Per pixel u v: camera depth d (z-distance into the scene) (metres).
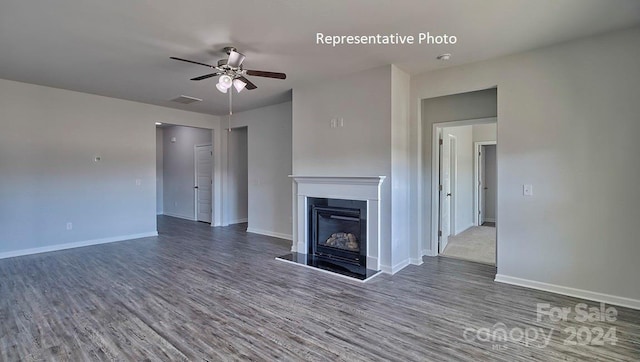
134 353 2.26
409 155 4.47
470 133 7.53
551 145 3.41
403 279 3.81
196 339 2.45
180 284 3.61
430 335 2.51
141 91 5.26
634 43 2.99
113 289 3.45
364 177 4.10
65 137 5.25
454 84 4.04
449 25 2.94
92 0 2.51
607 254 3.14
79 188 5.41
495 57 3.72
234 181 7.94
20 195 4.84
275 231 6.41
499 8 2.64
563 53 3.33
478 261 4.59
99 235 5.66
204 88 5.07
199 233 6.66
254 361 2.17
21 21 2.84
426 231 4.92
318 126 4.73
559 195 3.37
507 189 3.67
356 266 4.25
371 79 4.16
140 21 2.86
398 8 2.64
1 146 4.66
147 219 6.30
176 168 9.13
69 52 3.57
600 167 3.17
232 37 3.19
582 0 2.51
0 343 2.39
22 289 3.45
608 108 3.12
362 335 2.51
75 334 2.52
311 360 2.19
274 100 5.93
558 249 3.38
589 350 2.31
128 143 5.99
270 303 3.10
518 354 2.26
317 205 4.75
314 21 2.87
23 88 4.83
